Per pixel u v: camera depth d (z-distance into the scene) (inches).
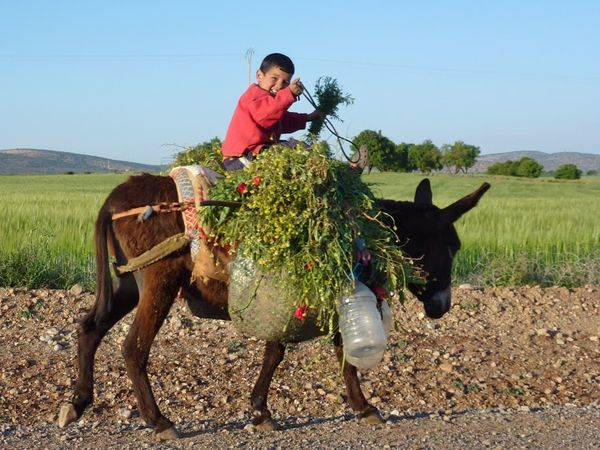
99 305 236.4
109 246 245.4
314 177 229.1
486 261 548.4
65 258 510.3
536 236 644.1
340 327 233.3
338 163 237.5
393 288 242.1
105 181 2615.7
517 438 250.5
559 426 266.8
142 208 235.3
